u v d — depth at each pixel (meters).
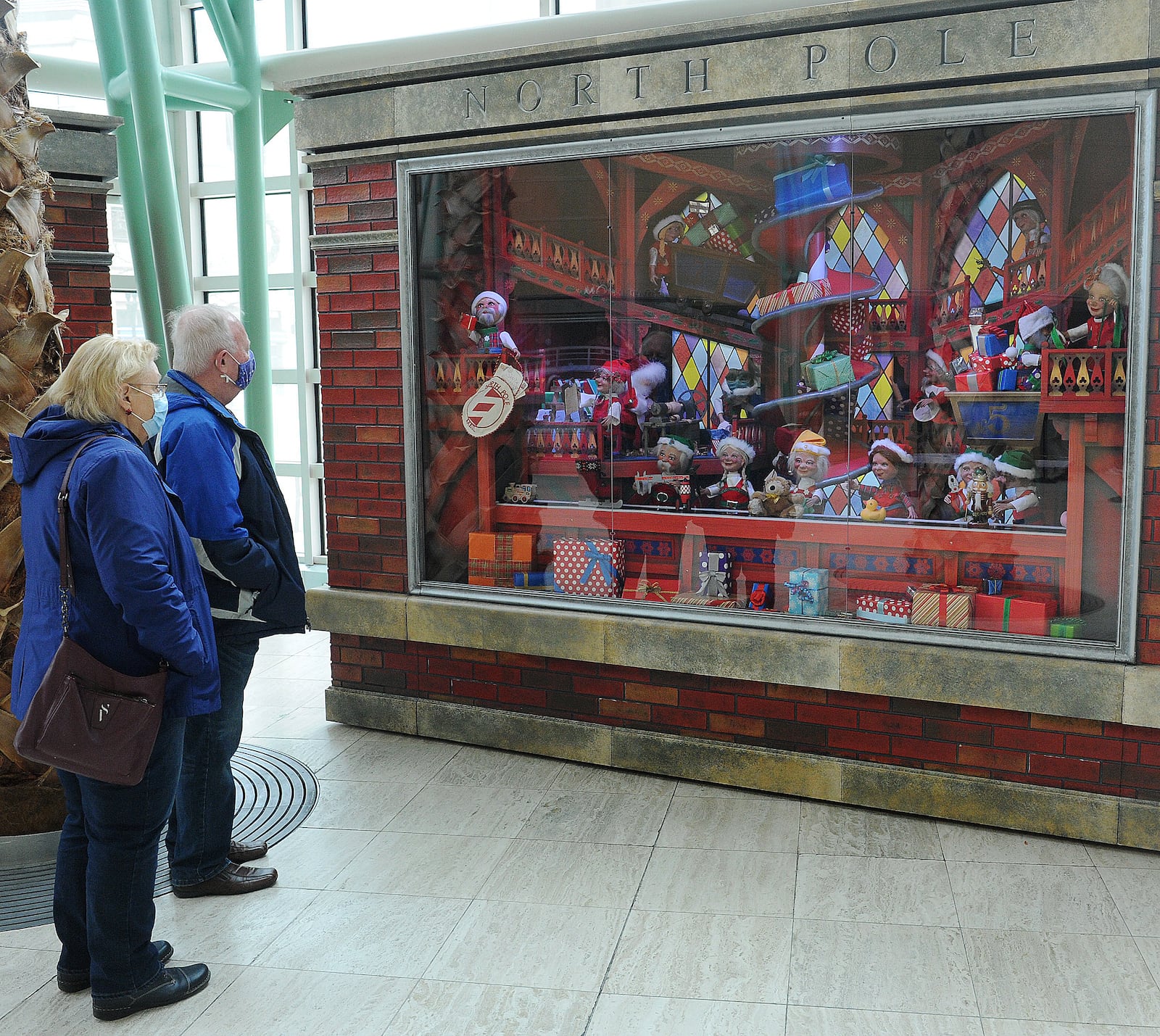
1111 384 3.82
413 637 5.12
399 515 5.16
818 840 4.03
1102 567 3.90
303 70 7.23
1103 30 3.60
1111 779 3.91
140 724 2.77
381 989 3.10
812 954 3.24
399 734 5.28
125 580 2.71
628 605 4.68
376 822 4.25
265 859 3.94
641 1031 2.88
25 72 4.02
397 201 4.93
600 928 3.42
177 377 3.47
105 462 2.74
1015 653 3.99
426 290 4.96
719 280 4.45
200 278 8.84
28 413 4.00
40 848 4.04
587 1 7.16
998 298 4.00
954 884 3.67
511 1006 3.00
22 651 2.89
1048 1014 2.92
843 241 4.22
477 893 3.66
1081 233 3.82
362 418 5.18
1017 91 3.79
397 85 4.86
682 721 4.63
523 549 4.96
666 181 4.47
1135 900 3.54
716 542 4.59
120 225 8.70
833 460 4.36
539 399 4.85
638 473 4.71
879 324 4.21
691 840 4.04
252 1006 3.02
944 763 4.17
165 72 6.35
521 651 4.86
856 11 3.92
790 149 4.22
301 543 8.81
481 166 4.76
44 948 3.37
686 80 4.27
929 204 4.06
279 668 6.54
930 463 4.19
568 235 4.69
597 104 4.45
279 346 8.59
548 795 4.50
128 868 2.92
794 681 4.31
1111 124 3.71
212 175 8.74
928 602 4.16
